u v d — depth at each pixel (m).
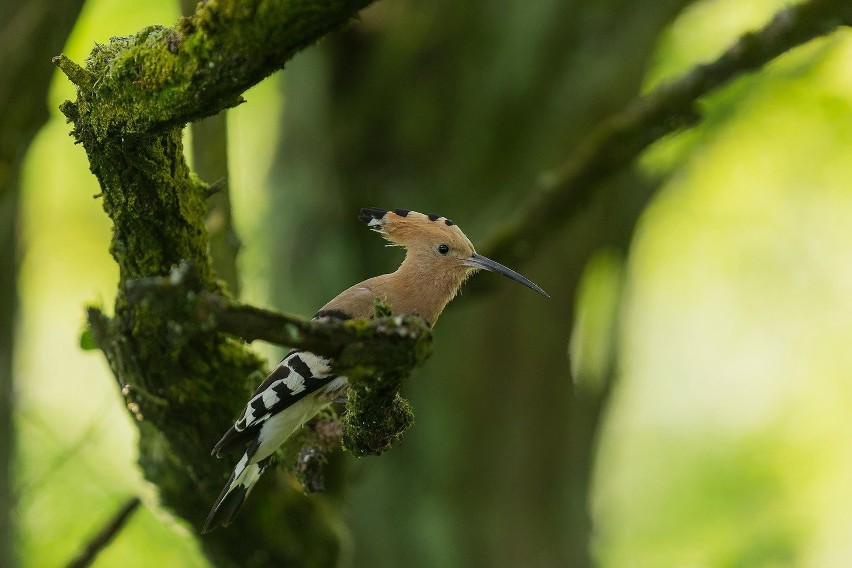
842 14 9.01
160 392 6.62
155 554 13.00
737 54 9.27
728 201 16.91
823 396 18.09
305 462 6.79
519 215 9.70
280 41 4.88
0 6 9.30
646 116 9.54
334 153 12.65
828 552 16.86
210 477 7.09
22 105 8.54
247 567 7.59
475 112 12.45
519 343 13.32
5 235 9.98
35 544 12.30
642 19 12.20
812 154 16.00
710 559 16.92
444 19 12.30
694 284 18.19
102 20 14.73
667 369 18.98
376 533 13.06
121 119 5.43
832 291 17.22
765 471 17.69
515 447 13.45
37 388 15.48
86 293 17.69
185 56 5.07
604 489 17.39
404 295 8.21
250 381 6.77
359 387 5.34
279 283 12.66
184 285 4.42
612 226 13.69
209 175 7.91
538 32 12.18
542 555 13.45
